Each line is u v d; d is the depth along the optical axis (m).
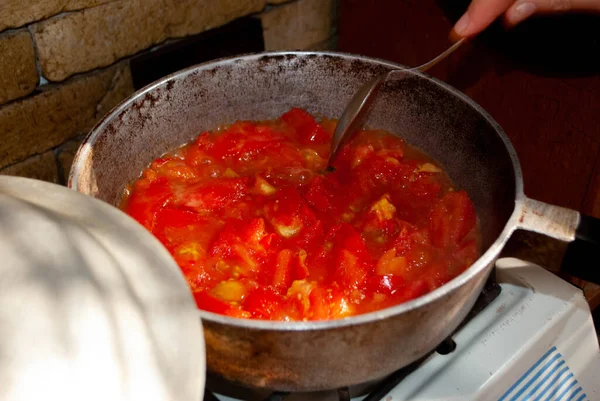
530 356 1.03
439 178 1.20
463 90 1.50
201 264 1.00
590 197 1.34
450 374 0.97
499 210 1.00
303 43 1.80
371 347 0.75
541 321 1.05
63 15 1.26
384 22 1.61
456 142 1.18
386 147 1.27
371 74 1.25
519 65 1.32
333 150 1.20
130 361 0.50
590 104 1.24
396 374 0.95
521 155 1.45
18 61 1.24
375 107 1.29
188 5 1.45
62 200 0.63
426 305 0.73
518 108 1.39
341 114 1.32
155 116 1.19
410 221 1.12
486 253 0.79
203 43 1.51
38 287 0.47
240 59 1.23
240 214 1.10
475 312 1.05
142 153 1.19
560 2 1.00
